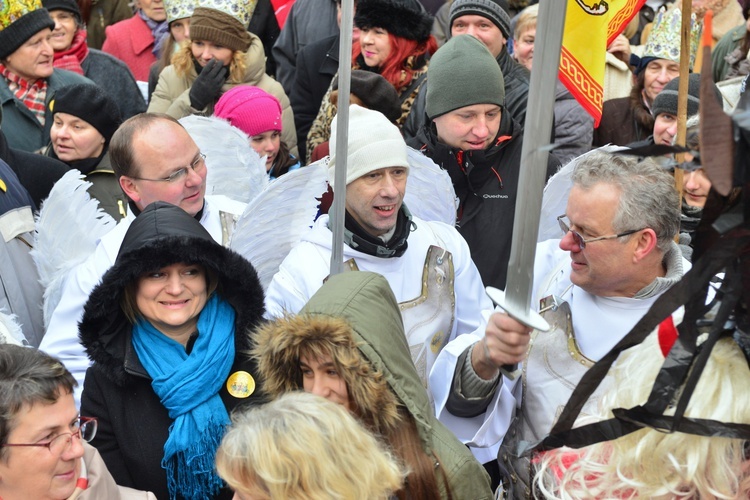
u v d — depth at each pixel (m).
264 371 2.16
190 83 4.99
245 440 1.76
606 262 2.39
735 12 5.09
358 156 2.82
